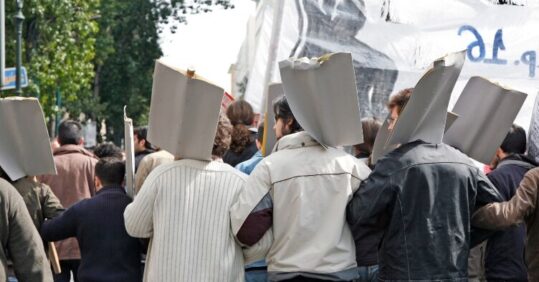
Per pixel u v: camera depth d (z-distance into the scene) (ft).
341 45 26.89
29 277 16.21
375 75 26.96
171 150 15.94
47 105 92.99
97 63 127.03
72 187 25.21
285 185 15.29
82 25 93.76
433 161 14.94
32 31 88.53
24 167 17.74
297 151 15.53
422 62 27.07
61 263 24.09
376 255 15.93
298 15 26.66
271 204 15.38
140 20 137.28
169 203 15.71
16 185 18.95
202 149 15.80
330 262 15.10
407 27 27.12
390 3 27.09
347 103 15.11
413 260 14.70
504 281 17.97
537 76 27.09
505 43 27.20
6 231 16.11
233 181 15.96
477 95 16.98
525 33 27.20
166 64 15.30
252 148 22.82
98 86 136.26
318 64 14.89
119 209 19.45
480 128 17.10
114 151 22.39
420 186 14.79
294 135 15.72
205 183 15.81
